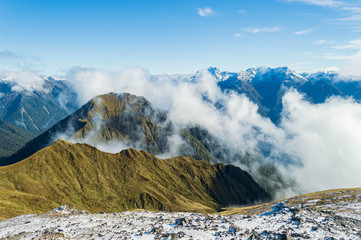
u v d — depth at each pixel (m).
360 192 118.56
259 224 61.03
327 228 55.16
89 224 66.12
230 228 58.47
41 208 168.00
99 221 69.38
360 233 52.28
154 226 61.62
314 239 49.78
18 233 59.16
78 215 77.44
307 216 64.56
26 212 146.75
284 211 70.31
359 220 60.94
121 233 57.28
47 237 53.12
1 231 62.50
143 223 65.88
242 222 63.38
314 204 110.19
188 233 55.78
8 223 70.69
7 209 138.38
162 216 75.44
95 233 57.81
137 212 84.31
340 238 49.91
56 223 67.31
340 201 106.31
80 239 53.78
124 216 76.56
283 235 50.66
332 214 67.62
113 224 66.00
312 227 56.47
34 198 176.00
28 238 53.41
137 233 56.75
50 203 180.38
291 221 61.41
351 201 102.31
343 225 57.62
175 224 63.81
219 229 58.12
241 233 54.41
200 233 55.53
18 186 189.62
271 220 63.72
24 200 168.38
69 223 67.00
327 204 104.12
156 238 53.25
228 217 71.00
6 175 195.75
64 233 56.75
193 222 64.56
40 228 62.88
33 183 199.38
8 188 182.00
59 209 85.75
